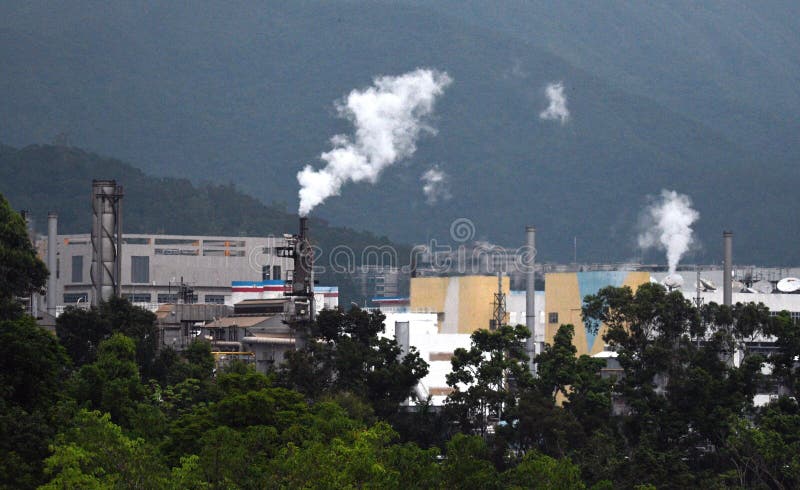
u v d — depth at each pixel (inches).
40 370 6525.6
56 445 5689.0
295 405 7519.7
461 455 6648.6
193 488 5590.6
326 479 5536.4
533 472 6820.9
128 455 5511.8
